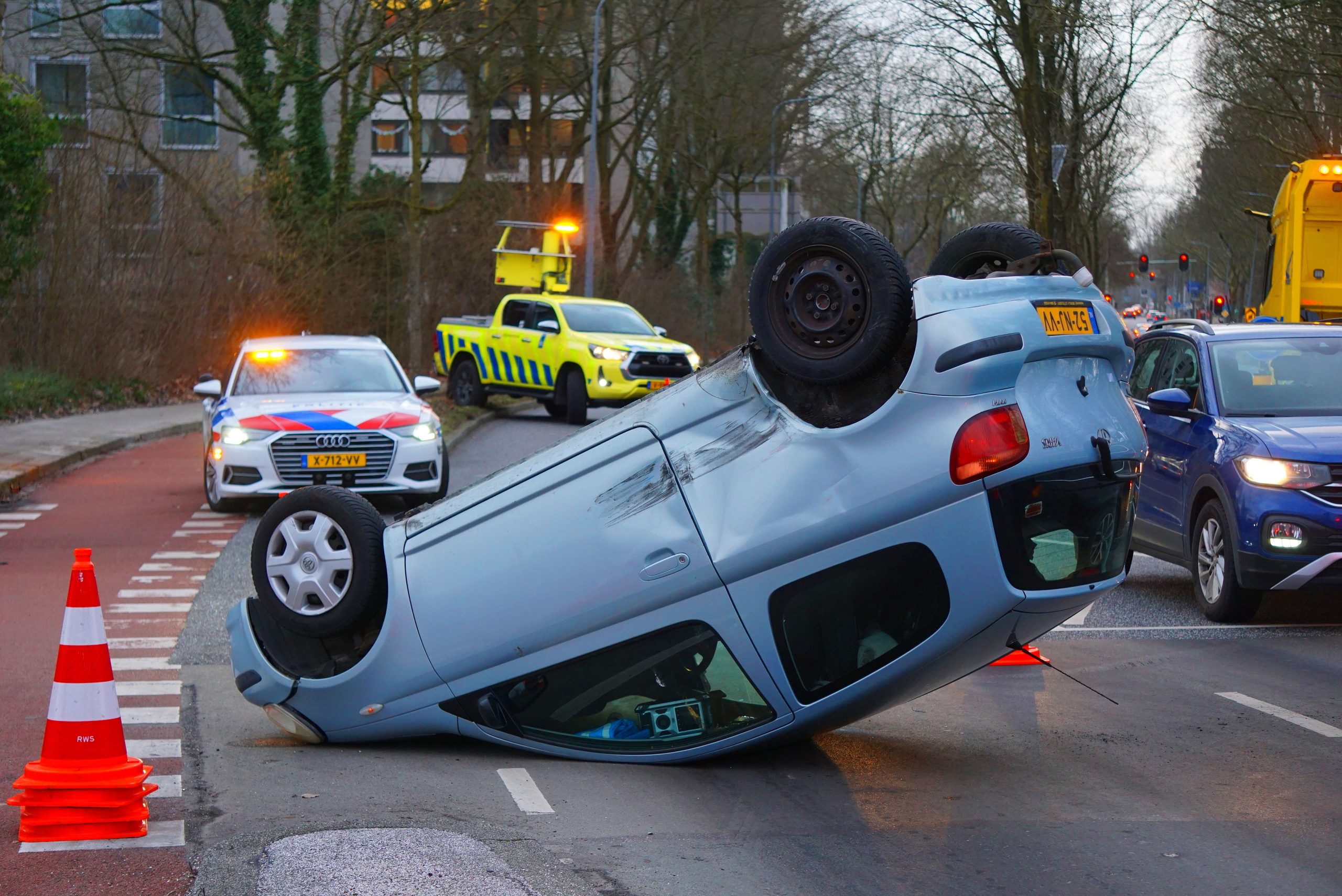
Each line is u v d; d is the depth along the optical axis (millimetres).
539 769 5688
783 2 40812
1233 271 83812
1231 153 57375
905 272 5051
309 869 4254
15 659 7801
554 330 25578
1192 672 7797
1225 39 31078
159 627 8773
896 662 5164
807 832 4918
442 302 35250
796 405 5312
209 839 4684
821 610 5262
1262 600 10188
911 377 5016
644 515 5480
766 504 5250
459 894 4066
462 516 5883
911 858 4652
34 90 26797
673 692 5609
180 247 28141
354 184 42844
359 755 5953
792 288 5172
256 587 6168
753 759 5898
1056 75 33500
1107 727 6578
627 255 50250
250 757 5895
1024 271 5543
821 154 51562
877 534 5078
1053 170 34062
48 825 4676
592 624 5543
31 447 18656
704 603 5363
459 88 40812
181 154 28750
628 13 39344
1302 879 4508
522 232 33531
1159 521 10344
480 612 5719
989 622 5035
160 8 38750
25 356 25562
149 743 6137
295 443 13680
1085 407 5168
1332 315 21250
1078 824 5059
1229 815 5195
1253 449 9047
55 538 12430
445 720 5875
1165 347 11227
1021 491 4949
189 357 28453
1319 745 6246
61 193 25891
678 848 4699
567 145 49000
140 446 20531
